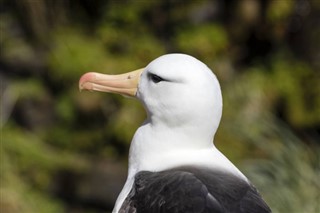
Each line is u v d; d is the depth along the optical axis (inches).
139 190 238.4
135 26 567.8
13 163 549.6
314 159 386.9
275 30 586.2
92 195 557.9
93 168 560.1
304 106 577.3
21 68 576.1
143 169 249.4
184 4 574.9
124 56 555.8
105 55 551.8
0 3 578.9
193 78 247.3
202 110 247.4
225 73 561.0
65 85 557.9
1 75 577.0
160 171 244.8
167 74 248.1
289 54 592.1
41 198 543.5
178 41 558.9
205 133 249.9
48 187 553.9
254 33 591.8
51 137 576.1
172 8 574.2
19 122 579.5
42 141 574.9
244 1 583.5
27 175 552.1
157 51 558.9
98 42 560.4
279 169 383.6
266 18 581.3
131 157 256.5
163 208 229.1
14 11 575.2
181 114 247.9
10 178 541.0
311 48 593.6
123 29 565.6
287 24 584.7
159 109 251.0
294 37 593.6
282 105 578.2
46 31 567.5
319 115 574.9
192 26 568.7
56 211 541.0
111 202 557.3
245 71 577.0
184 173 237.3
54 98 576.1
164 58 252.8
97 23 573.9
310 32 590.9
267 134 419.2
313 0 582.2
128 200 240.5
